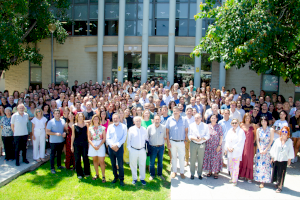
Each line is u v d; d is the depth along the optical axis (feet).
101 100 26.27
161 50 45.32
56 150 21.61
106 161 23.99
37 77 53.16
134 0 47.83
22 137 22.30
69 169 21.79
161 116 23.43
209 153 20.29
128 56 49.26
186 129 20.44
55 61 52.21
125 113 23.40
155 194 17.44
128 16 48.19
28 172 21.16
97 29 50.21
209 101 29.37
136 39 48.03
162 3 47.11
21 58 42.01
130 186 18.66
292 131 25.34
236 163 19.07
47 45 51.34
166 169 22.38
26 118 22.68
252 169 19.56
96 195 17.20
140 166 19.17
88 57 50.62
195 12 46.78
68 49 51.03
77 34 51.08
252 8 22.07
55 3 44.88
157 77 48.52
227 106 27.09
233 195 17.35
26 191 17.69
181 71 48.06
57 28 43.47
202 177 20.67
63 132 21.63
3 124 22.79
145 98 30.48
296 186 19.16
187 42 46.93
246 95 34.65
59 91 35.91
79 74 51.03
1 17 30.60
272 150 18.53
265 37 20.67
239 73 46.93
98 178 20.02
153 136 19.77
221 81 44.50
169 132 20.72
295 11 20.62
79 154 19.83
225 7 23.73
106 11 49.19
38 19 39.73
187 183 19.31
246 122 20.11
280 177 17.99
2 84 76.64
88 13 50.29
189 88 35.86
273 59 24.63
